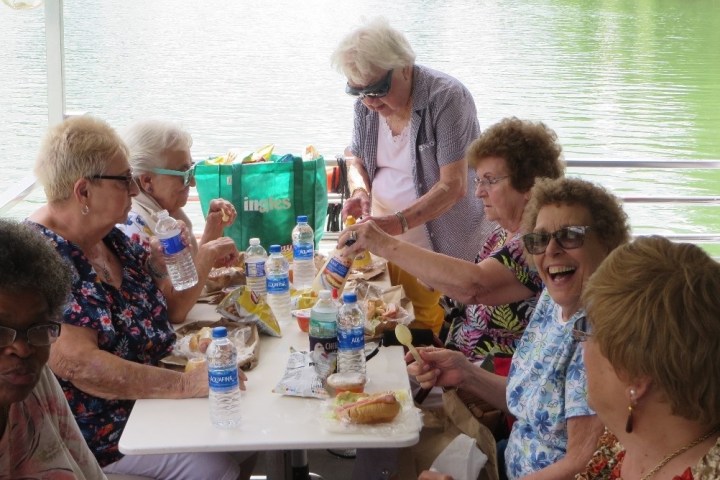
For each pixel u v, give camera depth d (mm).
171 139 2930
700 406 1217
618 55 15203
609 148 10602
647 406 1275
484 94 12430
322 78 13117
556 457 2033
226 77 13016
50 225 2299
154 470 2324
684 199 4430
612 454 1570
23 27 15492
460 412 2340
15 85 12312
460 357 2387
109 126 2346
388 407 1989
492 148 2623
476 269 2543
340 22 15594
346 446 1938
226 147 8859
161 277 2695
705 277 1242
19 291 1308
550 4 17219
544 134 2641
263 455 3322
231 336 2447
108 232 2385
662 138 11266
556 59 14656
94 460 1685
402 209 3783
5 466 1443
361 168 3938
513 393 2168
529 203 2145
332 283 2752
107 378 2172
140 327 2414
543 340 2117
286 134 9672
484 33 15391
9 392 1352
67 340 2188
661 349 1211
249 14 16453
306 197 3713
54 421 1576
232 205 3396
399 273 3232
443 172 3578
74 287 2230
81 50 14242
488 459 2250
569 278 2008
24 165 9375
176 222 2754
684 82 14180
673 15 17078
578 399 1905
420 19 16000
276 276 2740
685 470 1249
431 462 2287
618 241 2004
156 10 16641
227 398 2006
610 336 1265
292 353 2334
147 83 12672
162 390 2182
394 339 2541
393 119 3699
